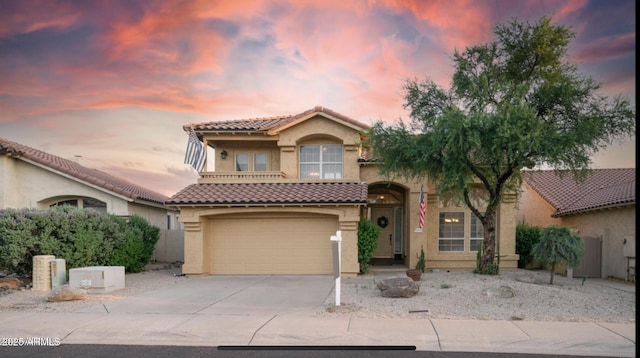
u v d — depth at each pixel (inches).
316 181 668.7
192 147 658.8
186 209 619.2
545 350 266.1
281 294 454.6
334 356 256.8
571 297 405.7
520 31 532.7
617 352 262.7
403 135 516.7
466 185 507.2
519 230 719.1
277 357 255.8
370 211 794.8
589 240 638.5
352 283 536.4
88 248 553.3
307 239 636.7
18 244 494.9
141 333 298.7
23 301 414.6
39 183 748.0
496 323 317.4
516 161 486.9
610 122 484.1
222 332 297.0
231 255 641.0
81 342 285.3
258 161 739.4
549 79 519.5
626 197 566.9
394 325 311.1
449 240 700.7
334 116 677.3
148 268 737.6
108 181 848.9
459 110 473.1
